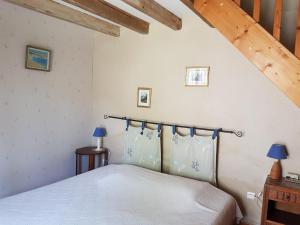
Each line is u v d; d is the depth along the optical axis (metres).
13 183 2.99
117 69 3.75
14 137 2.96
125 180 2.85
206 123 3.11
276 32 1.81
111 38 3.77
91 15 3.20
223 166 3.01
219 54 2.97
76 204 2.34
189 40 3.15
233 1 1.96
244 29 1.92
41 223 1.99
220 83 2.99
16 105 2.96
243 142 2.89
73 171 3.79
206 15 2.06
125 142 3.68
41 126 3.27
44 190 2.63
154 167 3.44
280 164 2.67
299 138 2.60
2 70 2.79
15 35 2.88
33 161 3.20
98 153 3.63
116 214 2.18
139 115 3.61
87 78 3.89
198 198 2.48
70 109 3.66
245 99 2.86
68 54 3.54
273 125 2.72
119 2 2.67
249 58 1.90
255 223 2.85
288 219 2.54
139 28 3.22
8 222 1.98
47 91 3.30
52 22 3.28
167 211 2.27
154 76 3.45
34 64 3.09
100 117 3.97
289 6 2.58
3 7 2.74
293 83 1.75
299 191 2.30
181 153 3.21
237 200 2.96
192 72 3.15
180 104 3.27
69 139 3.69
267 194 2.45
